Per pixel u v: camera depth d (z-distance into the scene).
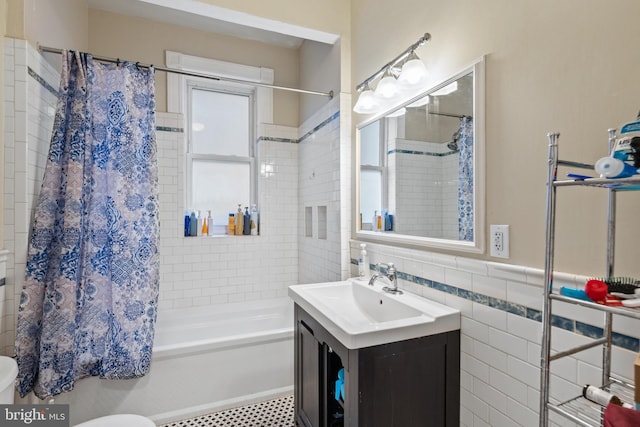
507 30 1.11
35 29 1.65
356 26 2.14
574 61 0.91
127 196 1.90
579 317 0.91
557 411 0.76
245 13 1.97
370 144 1.97
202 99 2.95
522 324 1.06
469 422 1.26
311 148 2.77
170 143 2.70
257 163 3.05
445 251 1.39
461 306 1.30
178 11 2.57
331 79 2.36
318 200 2.61
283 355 2.14
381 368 1.16
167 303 2.71
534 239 1.03
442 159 1.41
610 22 0.83
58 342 1.62
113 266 1.85
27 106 1.57
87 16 2.46
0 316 1.50
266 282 3.03
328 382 1.44
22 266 1.57
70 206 1.66
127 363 1.81
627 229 0.82
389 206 1.78
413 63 1.41
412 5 1.59
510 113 1.10
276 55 3.07
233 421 1.90
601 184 0.70
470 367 1.26
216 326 2.67
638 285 0.72
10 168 1.55
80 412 1.76
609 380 0.82
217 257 2.87
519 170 1.07
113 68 1.92
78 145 1.71
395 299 1.49
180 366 1.93
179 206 2.74
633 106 0.79
